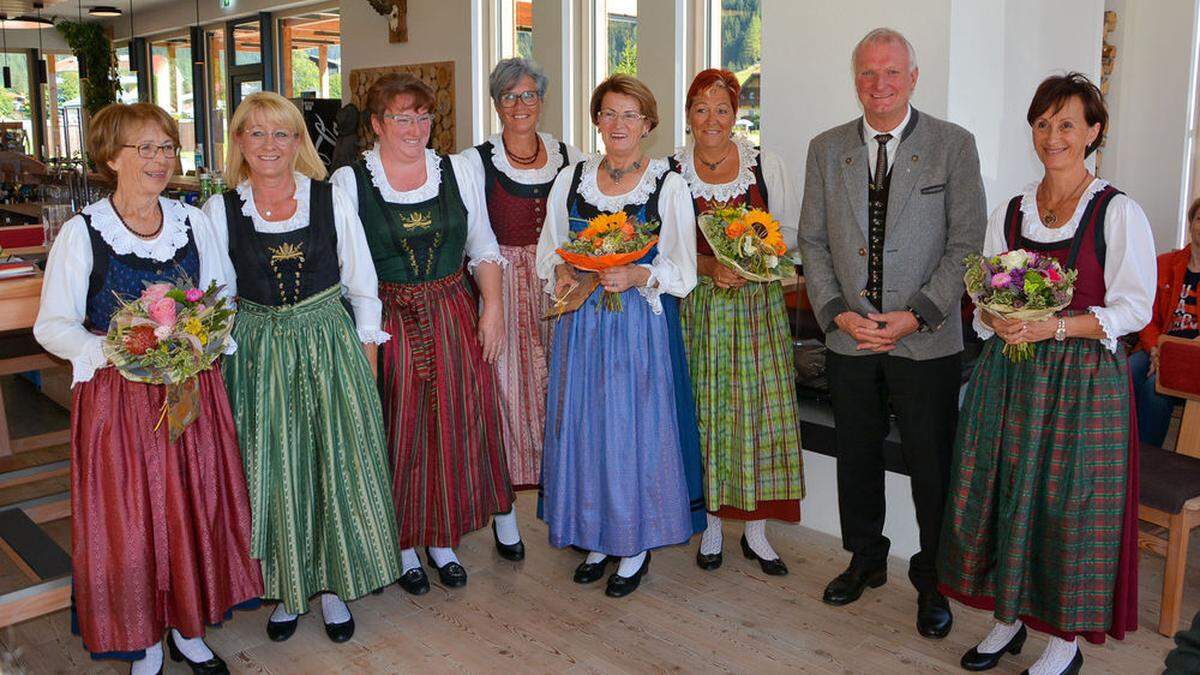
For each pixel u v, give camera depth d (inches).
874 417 112.0
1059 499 91.4
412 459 117.2
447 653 108.3
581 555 134.3
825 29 131.6
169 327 87.6
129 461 92.0
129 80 561.9
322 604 113.2
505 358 127.5
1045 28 135.2
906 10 122.4
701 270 118.2
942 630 109.8
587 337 113.0
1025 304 87.4
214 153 496.7
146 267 93.4
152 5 497.7
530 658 107.1
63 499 133.4
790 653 107.4
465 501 120.1
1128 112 208.8
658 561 131.8
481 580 126.6
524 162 124.2
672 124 208.4
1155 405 155.9
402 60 289.0
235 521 100.7
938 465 107.3
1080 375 89.9
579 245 107.7
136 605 93.3
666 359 113.9
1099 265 89.9
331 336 103.7
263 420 101.3
